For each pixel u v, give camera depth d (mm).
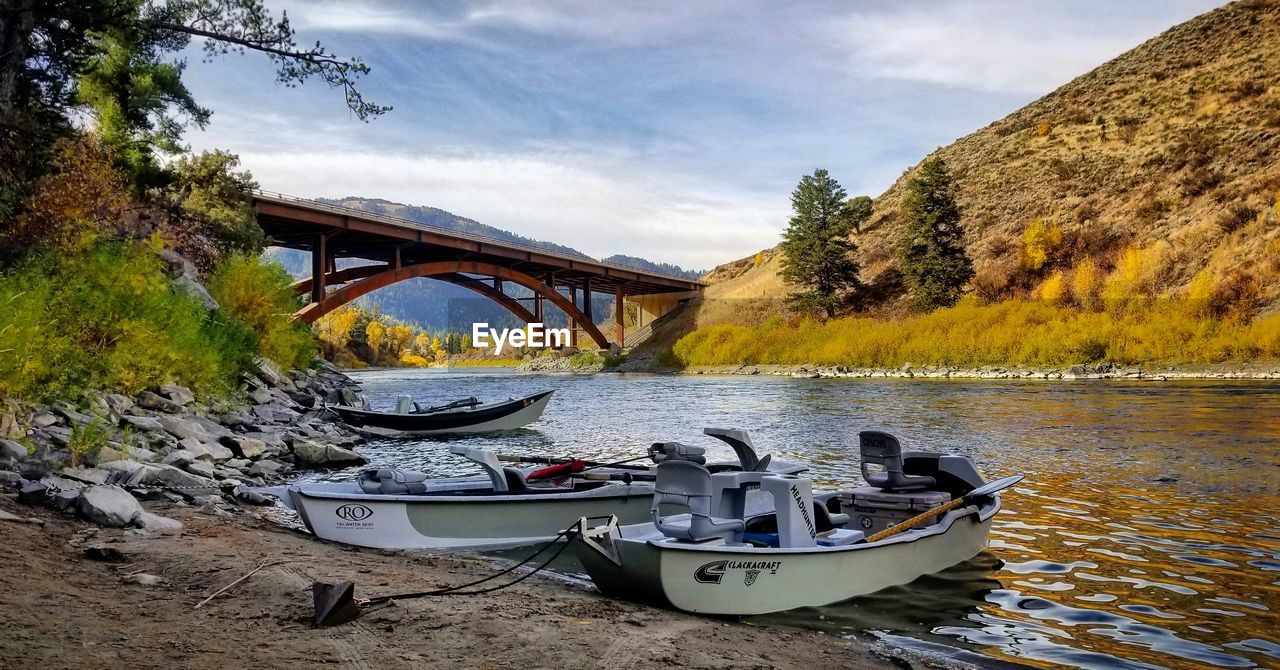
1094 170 77375
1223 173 63688
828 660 5348
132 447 11414
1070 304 55844
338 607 5066
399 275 62125
